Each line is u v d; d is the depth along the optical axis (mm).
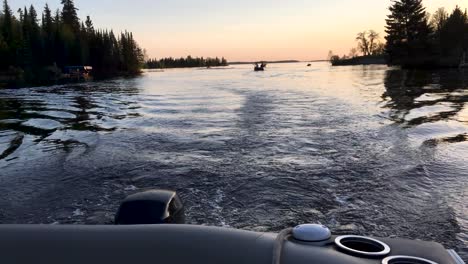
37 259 1689
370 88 39000
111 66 120312
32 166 12320
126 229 1906
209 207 8492
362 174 10352
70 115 25109
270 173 10680
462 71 63594
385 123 17812
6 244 1771
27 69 91125
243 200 8828
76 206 8867
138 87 55406
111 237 1827
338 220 7645
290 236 1995
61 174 11297
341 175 10312
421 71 68938
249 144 14250
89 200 9211
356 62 155625
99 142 15711
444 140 14180
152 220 4324
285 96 32656
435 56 77500
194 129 17906
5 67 92062
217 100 31594
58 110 27938
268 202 8641
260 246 1789
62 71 101562
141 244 1771
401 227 7266
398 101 26625
